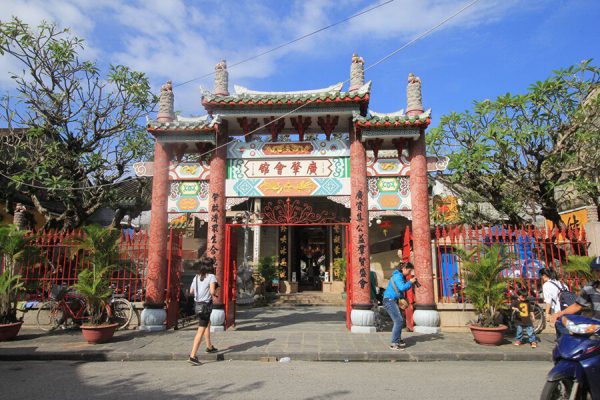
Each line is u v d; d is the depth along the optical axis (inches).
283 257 985.5
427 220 452.1
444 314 446.0
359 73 474.9
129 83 609.3
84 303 454.3
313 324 525.7
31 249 442.9
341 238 973.8
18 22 545.3
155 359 343.9
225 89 489.4
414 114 463.2
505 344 379.6
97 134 610.2
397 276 371.2
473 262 394.0
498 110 556.4
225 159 482.9
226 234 476.7
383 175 468.8
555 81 526.9
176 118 506.6
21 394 247.6
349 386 258.1
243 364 326.0
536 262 450.3
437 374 290.5
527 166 560.7
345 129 509.7
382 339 404.2
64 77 576.4
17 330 412.5
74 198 596.7
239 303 798.5
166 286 470.6
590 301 213.8
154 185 479.2
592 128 587.5
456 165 571.5
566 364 188.4
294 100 456.4
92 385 266.2
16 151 603.5
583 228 445.4
